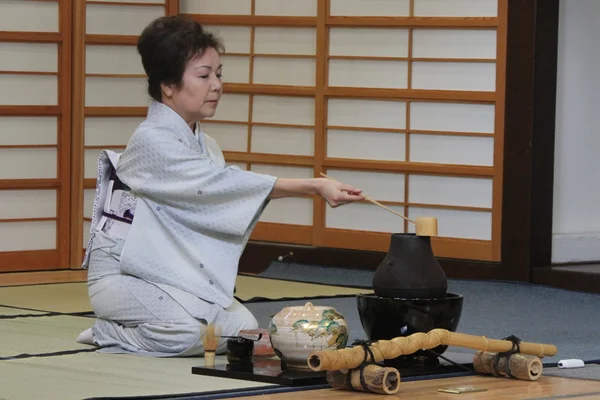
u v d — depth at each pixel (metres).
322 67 8.88
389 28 8.63
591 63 8.67
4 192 8.58
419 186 8.57
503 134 8.21
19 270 8.66
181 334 4.89
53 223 8.79
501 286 7.92
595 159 8.73
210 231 5.02
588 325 6.31
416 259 4.59
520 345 4.47
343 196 4.75
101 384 4.21
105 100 8.90
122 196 5.17
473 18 8.27
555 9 8.16
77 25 8.73
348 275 8.45
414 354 4.64
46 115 8.69
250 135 9.28
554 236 8.36
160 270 5.02
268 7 9.13
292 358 4.39
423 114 8.53
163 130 5.07
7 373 4.45
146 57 5.09
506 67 8.18
